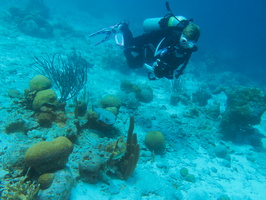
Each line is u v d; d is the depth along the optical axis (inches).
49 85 187.9
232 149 261.0
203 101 393.1
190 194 168.1
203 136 267.6
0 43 422.9
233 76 738.2
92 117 189.3
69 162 141.6
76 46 592.1
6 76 292.2
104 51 614.5
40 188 100.7
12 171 101.0
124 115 259.1
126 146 153.5
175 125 273.6
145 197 146.2
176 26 163.2
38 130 155.2
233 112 274.2
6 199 88.2
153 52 175.6
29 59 385.4
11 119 151.3
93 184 134.0
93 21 1105.4
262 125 356.8
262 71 1081.4
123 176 151.5
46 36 585.0
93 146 166.2
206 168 211.2
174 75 160.7
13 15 597.6
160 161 201.2
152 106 321.4
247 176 211.9
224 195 171.0
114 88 375.9
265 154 263.0
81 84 248.7
